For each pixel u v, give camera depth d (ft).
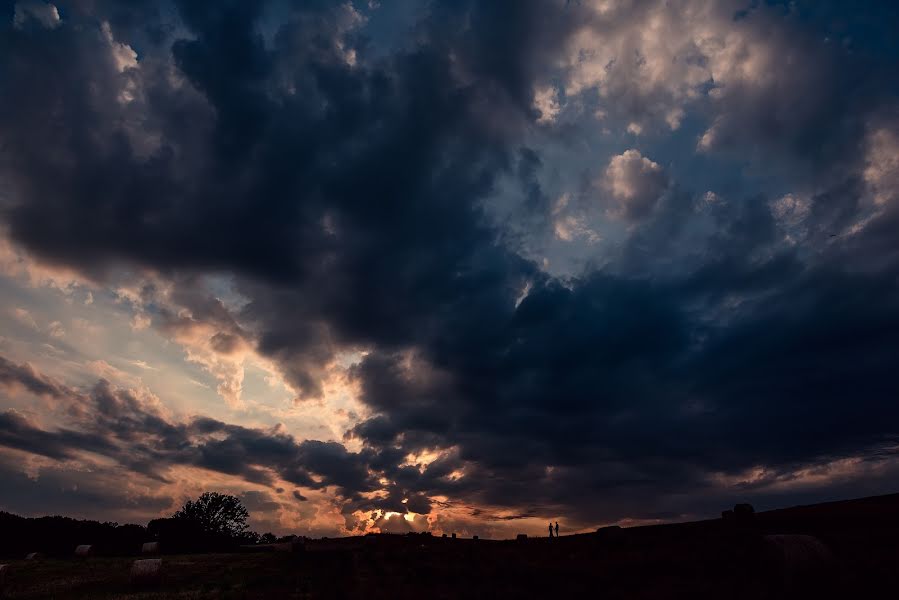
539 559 106.11
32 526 202.69
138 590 91.76
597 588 71.97
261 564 119.34
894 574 62.54
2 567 98.48
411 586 80.94
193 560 133.49
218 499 252.62
